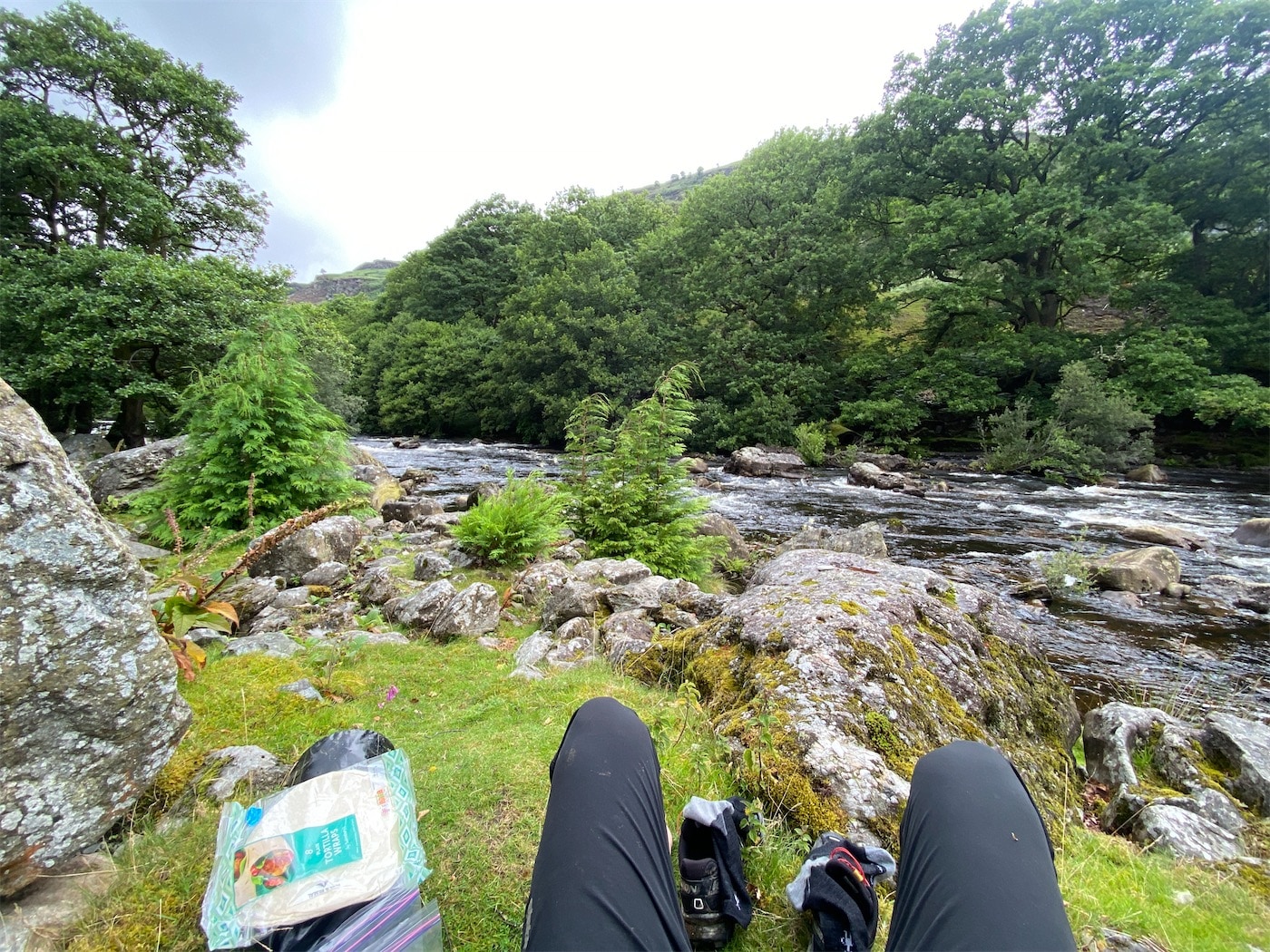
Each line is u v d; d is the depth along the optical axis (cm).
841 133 3231
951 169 2638
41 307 1391
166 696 187
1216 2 2298
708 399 2911
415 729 284
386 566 611
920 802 149
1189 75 2270
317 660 359
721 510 1454
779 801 224
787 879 190
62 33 1611
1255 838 243
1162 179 2419
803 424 2636
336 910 141
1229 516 1361
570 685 338
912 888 132
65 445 1476
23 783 157
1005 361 2395
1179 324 2258
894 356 2847
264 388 786
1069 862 222
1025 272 2656
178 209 1894
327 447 842
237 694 300
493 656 395
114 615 173
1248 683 557
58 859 166
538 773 241
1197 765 298
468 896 180
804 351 2920
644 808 146
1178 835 240
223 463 757
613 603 517
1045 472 1994
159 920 161
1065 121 2498
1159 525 1246
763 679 292
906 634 329
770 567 511
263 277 1878
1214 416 1969
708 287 3180
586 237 4166
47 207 1702
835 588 375
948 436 2591
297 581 602
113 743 174
